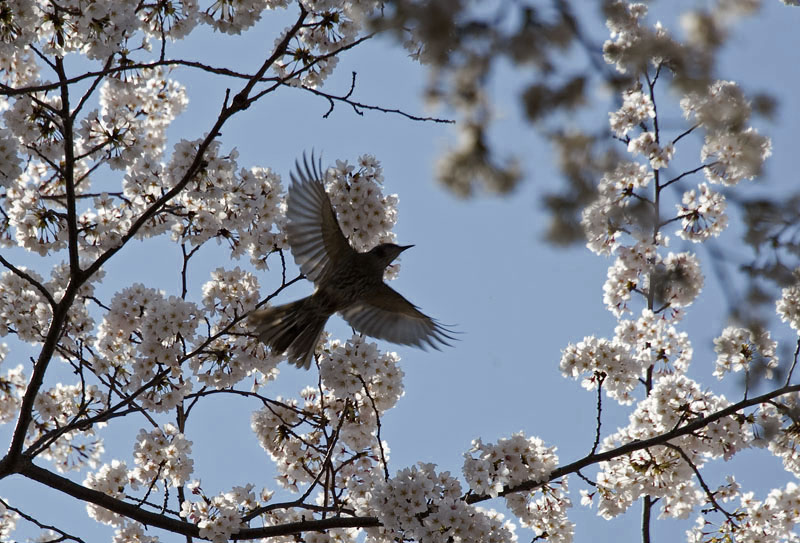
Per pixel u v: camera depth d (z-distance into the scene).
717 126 4.45
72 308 13.64
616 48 3.98
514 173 3.80
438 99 3.90
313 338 11.87
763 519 12.70
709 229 12.95
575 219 3.92
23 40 10.86
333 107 11.73
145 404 12.29
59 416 14.56
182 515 11.91
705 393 12.69
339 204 12.53
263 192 13.41
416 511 10.80
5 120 12.77
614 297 13.93
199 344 13.25
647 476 12.89
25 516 11.73
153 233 13.22
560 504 12.59
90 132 12.56
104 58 11.96
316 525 11.59
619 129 12.05
